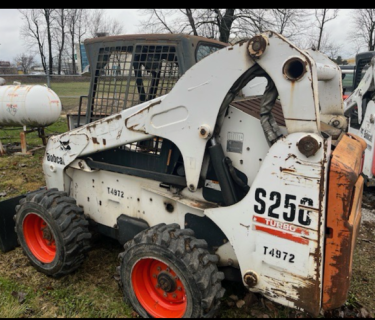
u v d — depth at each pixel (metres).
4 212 3.52
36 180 6.00
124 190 2.97
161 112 2.42
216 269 2.29
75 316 2.64
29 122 7.63
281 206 2.03
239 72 2.08
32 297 2.85
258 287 2.22
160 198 2.75
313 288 2.02
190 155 2.36
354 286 3.06
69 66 39.53
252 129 2.26
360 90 5.33
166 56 2.65
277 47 1.92
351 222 1.98
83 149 3.00
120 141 2.70
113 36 2.85
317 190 1.90
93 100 3.07
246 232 2.19
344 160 1.97
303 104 1.91
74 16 38.06
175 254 2.21
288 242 2.04
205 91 2.22
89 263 3.33
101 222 3.23
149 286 2.58
